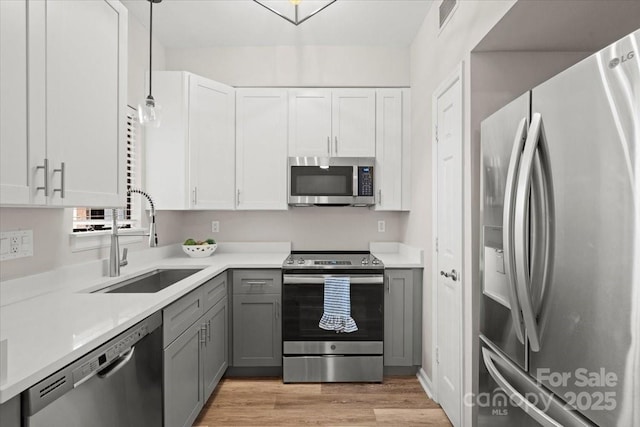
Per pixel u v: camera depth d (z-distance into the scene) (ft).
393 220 11.41
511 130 4.55
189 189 9.33
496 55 6.11
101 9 5.24
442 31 7.63
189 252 10.12
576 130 3.32
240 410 7.71
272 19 9.21
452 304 7.02
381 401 8.10
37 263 5.75
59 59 4.41
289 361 8.96
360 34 10.03
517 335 4.19
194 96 9.49
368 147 10.45
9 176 3.73
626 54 2.78
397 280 9.24
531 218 3.96
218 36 10.12
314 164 10.28
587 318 3.18
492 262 5.11
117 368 4.25
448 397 7.26
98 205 5.20
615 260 2.89
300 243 11.40
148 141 9.29
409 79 10.71
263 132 10.46
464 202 6.43
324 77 10.76
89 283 6.38
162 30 9.73
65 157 4.52
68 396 3.50
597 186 3.07
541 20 5.02
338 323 8.82
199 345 7.06
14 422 2.92
